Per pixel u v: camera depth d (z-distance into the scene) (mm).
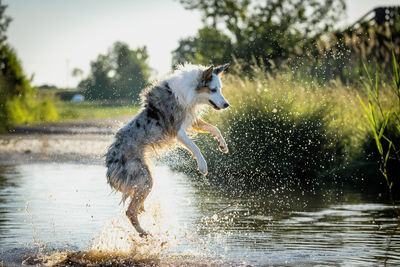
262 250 5324
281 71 14477
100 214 7066
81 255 5344
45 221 6676
